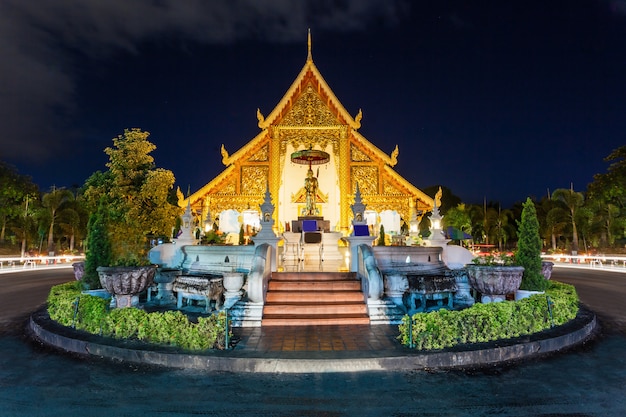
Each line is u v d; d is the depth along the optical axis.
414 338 7.23
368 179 25.23
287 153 25.55
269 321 9.30
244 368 6.53
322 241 17.23
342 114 25.50
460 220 58.00
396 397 5.47
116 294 9.89
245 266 11.82
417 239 20.27
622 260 36.50
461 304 11.86
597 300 14.55
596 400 5.38
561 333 8.09
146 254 14.07
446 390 5.71
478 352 6.92
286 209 25.31
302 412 5.01
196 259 13.75
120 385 5.93
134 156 21.61
